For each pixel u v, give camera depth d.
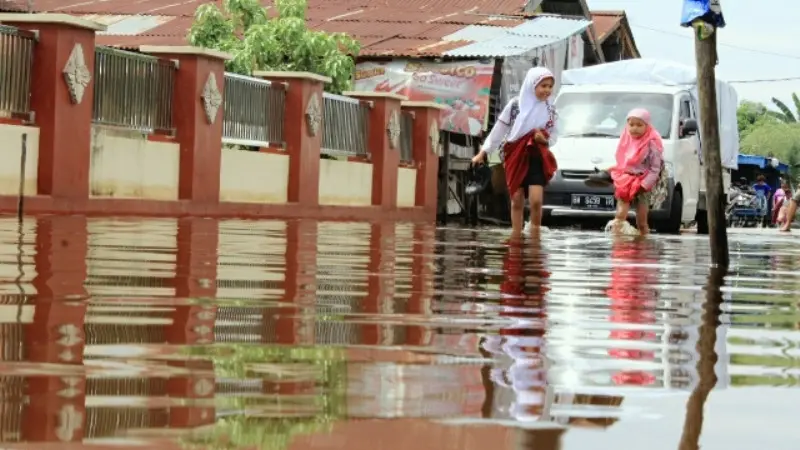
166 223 19.69
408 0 55.53
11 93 22.42
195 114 27.84
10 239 12.64
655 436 3.10
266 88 32.19
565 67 62.22
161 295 7.09
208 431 2.99
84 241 12.82
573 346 5.10
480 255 13.49
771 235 29.44
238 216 28.58
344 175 36.25
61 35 23.03
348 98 36.66
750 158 96.75
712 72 13.62
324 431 3.01
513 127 22.11
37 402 3.35
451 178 50.19
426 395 3.60
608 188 34.59
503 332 5.61
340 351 4.66
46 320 5.50
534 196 22.17
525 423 3.20
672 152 34.81
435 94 46.69
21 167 22.22
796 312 7.39
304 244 14.70
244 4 43.50
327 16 52.78
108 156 25.23
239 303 6.76
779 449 3.02
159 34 47.94
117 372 3.93
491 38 48.50
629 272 11.16
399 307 6.86
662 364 4.58
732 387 4.01
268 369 4.07
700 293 8.84
